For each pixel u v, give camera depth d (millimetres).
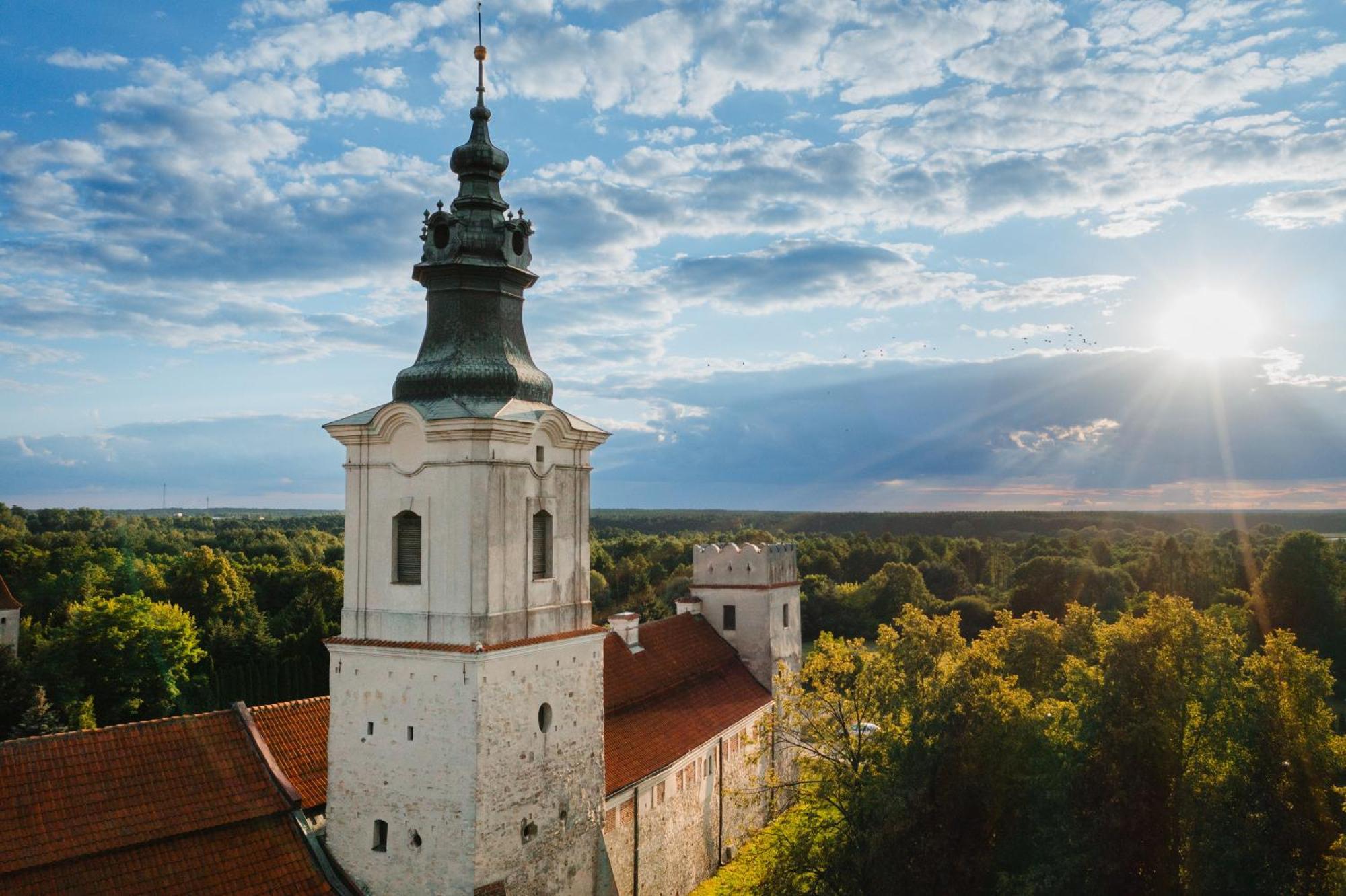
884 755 39062
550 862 33000
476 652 30031
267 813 31031
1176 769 34656
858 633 128625
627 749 44031
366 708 32250
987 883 35344
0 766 27688
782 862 39562
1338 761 37031
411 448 32281
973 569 175250
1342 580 104625
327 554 179125
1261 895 34000
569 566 35031
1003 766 35406
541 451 33625
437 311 34406
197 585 117500
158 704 84000
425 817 30750
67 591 118688
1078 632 49812
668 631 58812
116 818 28344
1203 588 119062
